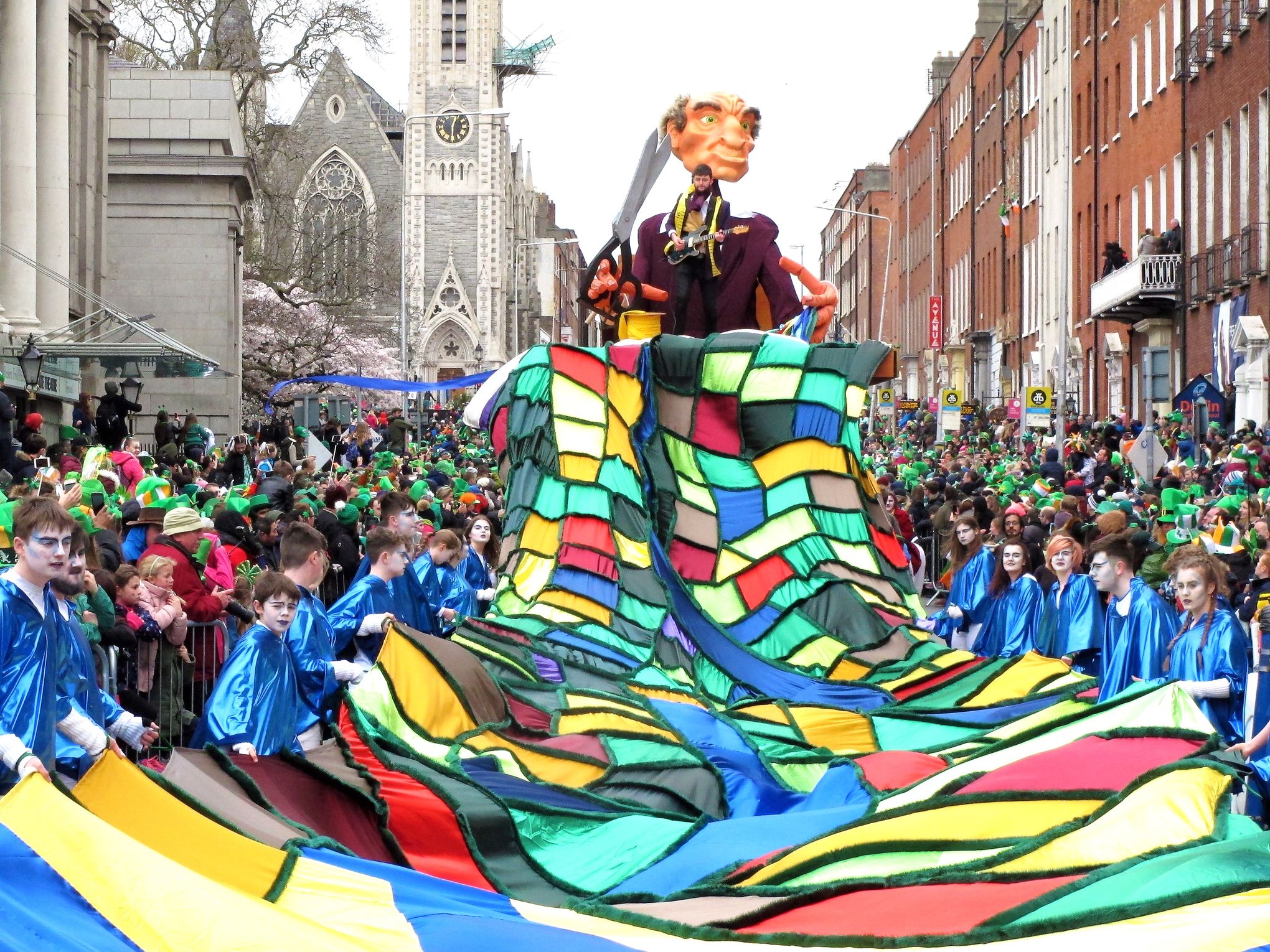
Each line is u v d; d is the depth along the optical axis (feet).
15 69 109.29
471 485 81.41
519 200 507.30
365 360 234.79
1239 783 27.73
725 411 52.80
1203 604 34.22
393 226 234.79
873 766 34.88
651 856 30.55
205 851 24.22
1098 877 23.48
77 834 21.15
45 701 24.71
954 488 84.28
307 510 55.83
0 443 61.57
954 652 46.42
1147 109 154.20
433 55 455.22
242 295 182.29
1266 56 118.11
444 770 32.53
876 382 54.34
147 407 152.66
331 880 23.97
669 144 58.18
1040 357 197.47
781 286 57.72
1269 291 117.60
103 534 42.57
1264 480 78.79
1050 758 29.37
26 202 109.19
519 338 494.18
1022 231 213.25
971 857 26.58
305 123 413.59
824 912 24.41
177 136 153.48
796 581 49.75
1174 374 146.72
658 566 48.37
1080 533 59.21
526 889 29.25
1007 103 224.33
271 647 31.01
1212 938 19.69
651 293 57.00
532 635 45.34
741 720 41.88
